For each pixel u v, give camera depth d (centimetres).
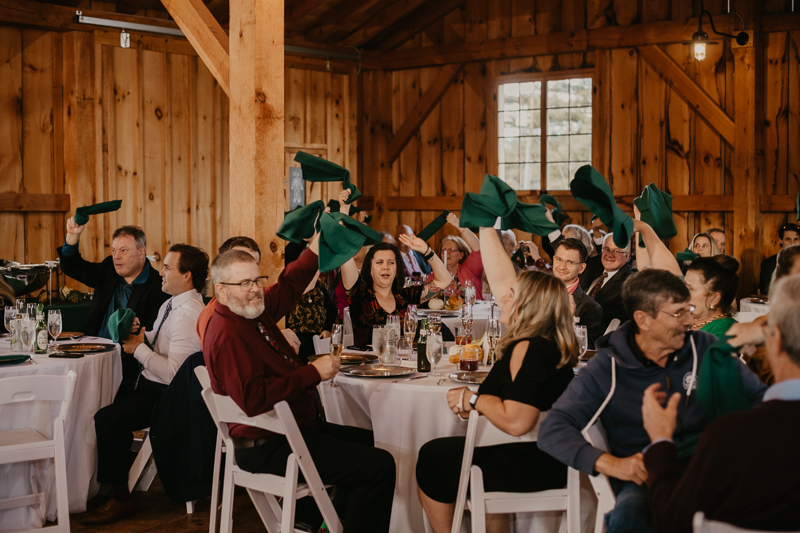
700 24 674
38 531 292
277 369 267
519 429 232
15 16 675
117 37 729
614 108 816
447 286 473
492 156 877
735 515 146
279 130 398
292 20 814
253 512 355
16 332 358
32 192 706
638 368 215
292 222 324
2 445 289
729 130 757
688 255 491
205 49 411
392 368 312
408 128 908
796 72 739
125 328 362
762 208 747
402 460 286
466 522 279
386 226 930
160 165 762
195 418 340
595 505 263
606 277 480
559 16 835
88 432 345
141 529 335
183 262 365
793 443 142
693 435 213
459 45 874
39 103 706
